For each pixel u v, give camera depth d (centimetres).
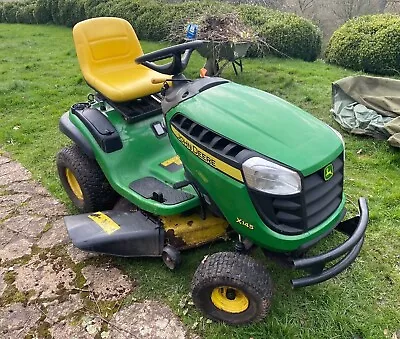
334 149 238
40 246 341
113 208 345
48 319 280
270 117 249
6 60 802
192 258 319
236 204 243
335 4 1263
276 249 241
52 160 461
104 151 325
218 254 259
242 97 265
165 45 861
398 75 690
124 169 325
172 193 298
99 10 992
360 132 475
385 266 314
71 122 351
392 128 453
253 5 915
